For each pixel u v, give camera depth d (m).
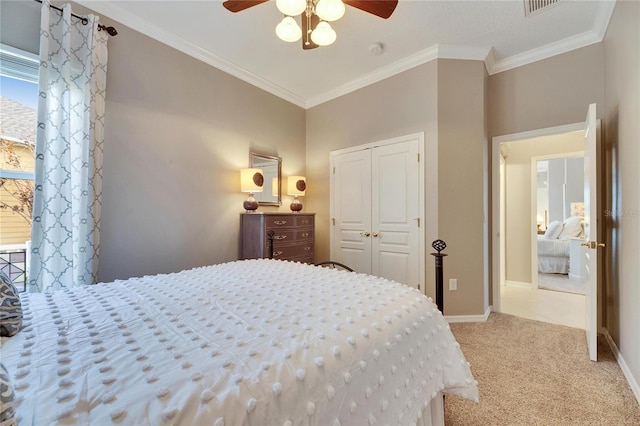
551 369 1.91
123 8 2.26
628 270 1.84
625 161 1.91
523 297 3.71
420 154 2.99
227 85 3.11
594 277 2.03
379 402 0.83
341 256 3.69
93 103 2.05
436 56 2.86
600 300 2.50
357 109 3.55
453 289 2.87
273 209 3.63
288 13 1.60
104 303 1.11
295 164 3.94
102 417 0.49
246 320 0.94
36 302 1.12
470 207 2.89
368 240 3.43
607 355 2.09
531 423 1.41
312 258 3.50
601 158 2.50
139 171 2.39
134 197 2.36
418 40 2.70
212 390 0.58
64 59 1.92
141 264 2.39
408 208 3.08
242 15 2.34
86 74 2.01
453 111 2.89
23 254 1.94
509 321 2.84
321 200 3.94
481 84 2.88
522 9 2.28
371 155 3.41
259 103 3.46
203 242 2.85
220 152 3.03
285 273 1.66
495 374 1.85
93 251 2.03
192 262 2.75
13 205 1.91
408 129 3.09
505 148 4.27
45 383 0.58
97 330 0.85
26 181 1.95
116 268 2.25
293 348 0.75
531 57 2.89
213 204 2.95
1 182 1.87
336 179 3.77
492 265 3.17
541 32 2.57
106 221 2.20
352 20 2.41
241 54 2.92
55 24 1.93
